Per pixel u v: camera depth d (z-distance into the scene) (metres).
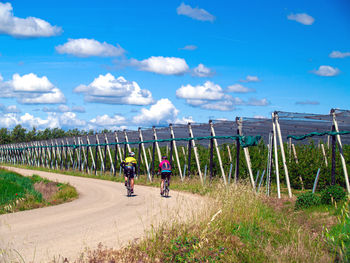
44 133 100.25
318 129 16.94
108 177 29.28
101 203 13.23
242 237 7.03
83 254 5.69
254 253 6.13
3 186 14.84
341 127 15.48
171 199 13.52
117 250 5.97
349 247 5.73
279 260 5.59
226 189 10.25
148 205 11.83
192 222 7.32
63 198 14.93
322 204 10.68
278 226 8.30
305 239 6.70
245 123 17.14
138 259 5.42
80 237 7.14
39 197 13.82
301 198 11.03
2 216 10.20
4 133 96.00
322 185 16.45
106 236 7.23
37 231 7.78
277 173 14.02
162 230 6.64
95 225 8.45
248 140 15.80
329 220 8.55
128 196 15.27
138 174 26.38
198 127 20.50
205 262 5.62
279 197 13.63
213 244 6.32
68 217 9.86
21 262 5.32
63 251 6.05
